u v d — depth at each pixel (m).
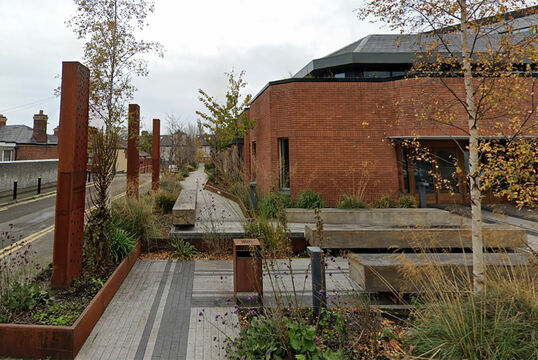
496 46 3.56
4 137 23.20
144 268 5.15
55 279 3.72
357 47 13.05
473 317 2.52
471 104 3.42
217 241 5.98
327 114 9.50
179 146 32.16
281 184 9.80
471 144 3.43
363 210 7.43
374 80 9.52
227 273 4.99
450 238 5.51
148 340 3.04
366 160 9.43
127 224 5.85
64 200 3.81
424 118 4.37
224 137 13.97
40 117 24.41
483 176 3.32
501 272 3.57
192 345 2.96
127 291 4.21
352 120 9.49
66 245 3.78
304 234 6.39
